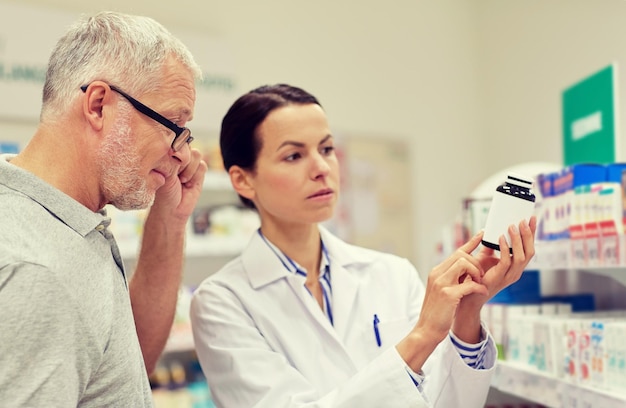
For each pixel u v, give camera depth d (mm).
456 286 1411
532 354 1918
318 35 4945
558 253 1708
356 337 1773
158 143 1328
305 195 1694
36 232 1157
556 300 2225
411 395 1386
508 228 1425
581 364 1672
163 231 1775
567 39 3930
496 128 4980
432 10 5375
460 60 5375
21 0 4020
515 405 2305
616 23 3361
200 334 1761
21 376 1049
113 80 1287
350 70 5039
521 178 1445
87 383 1178
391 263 1969
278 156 1707
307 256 1854
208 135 4465
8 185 1189
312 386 1605
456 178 5363
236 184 1847
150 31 1343
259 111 1730
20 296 1055
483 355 1600
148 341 1824
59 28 4090
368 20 5145
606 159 2109
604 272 2176
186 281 4441
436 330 1407
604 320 1722
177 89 1343
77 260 1197
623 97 2576
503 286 1458
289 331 1732
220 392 1681
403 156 5188
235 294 1777
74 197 1296
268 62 4742
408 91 5258
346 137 4961
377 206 5031
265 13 4770
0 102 3924
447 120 5371
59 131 1287
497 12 4914
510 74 4738
